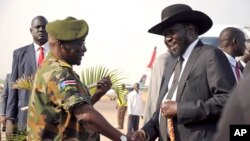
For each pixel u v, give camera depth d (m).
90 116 2.56
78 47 2.78
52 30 2.76
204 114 2.68
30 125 2.75
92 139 2.73
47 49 4.71
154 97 4.65
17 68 4.74
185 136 2.78
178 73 2.99
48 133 2.68
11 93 4.77
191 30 2.95
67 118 2.64
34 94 2.73
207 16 2.89
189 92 2.80
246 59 4.95
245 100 0.76
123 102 4.64
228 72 2.74
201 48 2.88
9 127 4.75
